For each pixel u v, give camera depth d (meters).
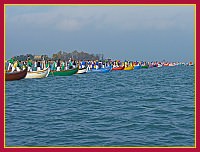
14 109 30.08
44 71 66.62
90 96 40.25
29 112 28.38
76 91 46.38
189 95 41.47
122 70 126.94
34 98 38.47
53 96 40.41
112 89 49.28
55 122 23.84
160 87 52.94
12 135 20.00
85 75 86.62
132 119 24.88
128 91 46.22
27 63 64.06
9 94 42.41
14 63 60.66
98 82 63.06
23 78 62.19
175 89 49.56
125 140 18.86
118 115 26.62
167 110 29.22
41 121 24.23
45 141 18.69
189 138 19.28
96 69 103.56
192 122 23.67
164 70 136.50
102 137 19.52
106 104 33.19
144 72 112.38
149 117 25.75
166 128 21.78
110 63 122.00
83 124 23.08
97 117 25.75
